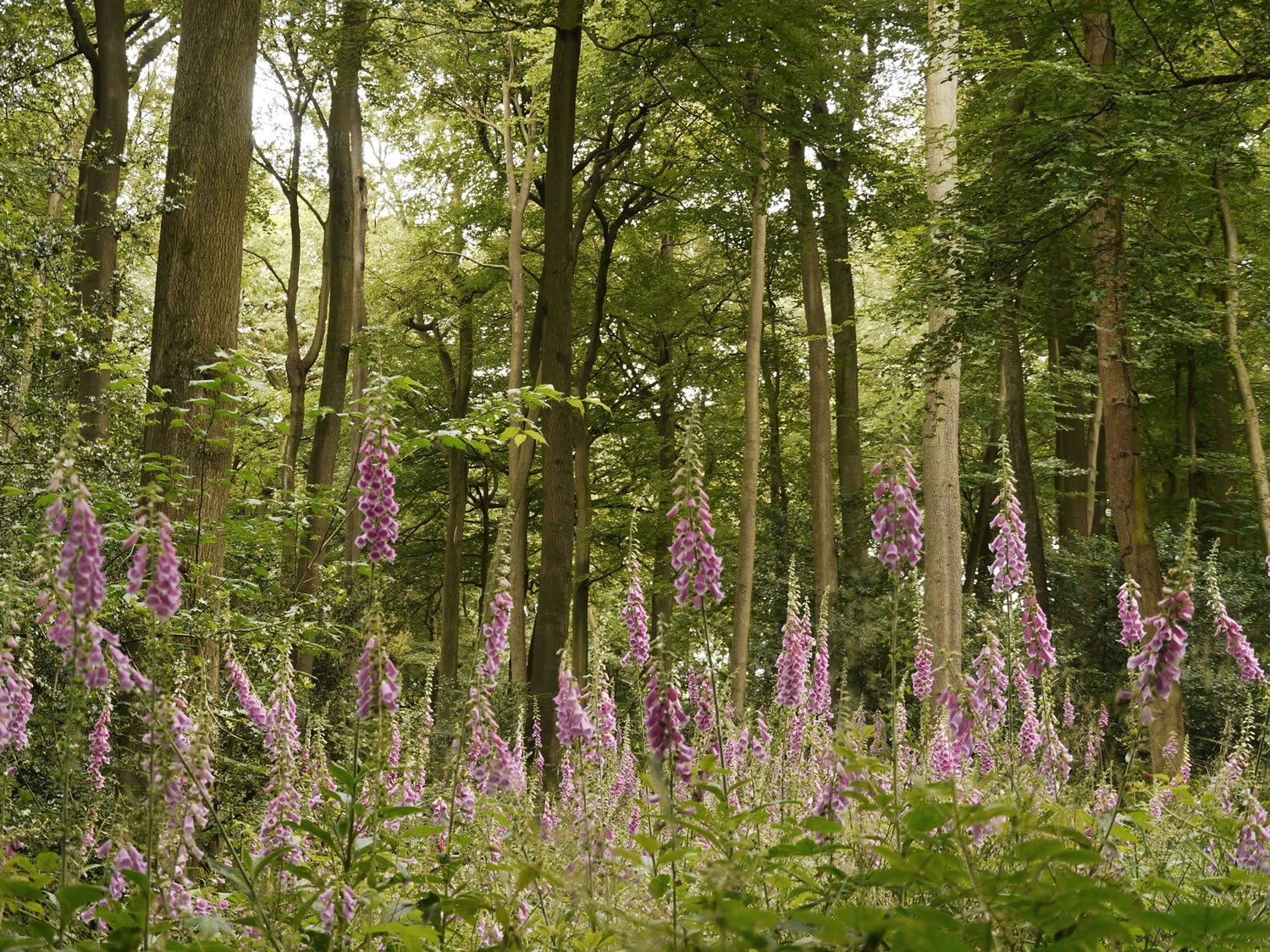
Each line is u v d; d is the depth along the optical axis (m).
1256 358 19.81
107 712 4.26
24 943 2.41
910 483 3.39
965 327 14.08
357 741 3.33
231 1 9.02
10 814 4.41
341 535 17.77
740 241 24.66
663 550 25.09
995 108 15.48
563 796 4.39
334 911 2.87
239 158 8.97
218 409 7.25
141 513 2.96
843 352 23.67
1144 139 12.21
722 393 27.17
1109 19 14.03
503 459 25.80
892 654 3.29
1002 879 2.17
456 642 25.08
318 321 21.14
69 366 8.99
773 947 1.99
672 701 3.23
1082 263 19.81
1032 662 4.65
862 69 22.59
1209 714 10.91
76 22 15.99
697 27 18.39
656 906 2.85
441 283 26.19
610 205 25.50
